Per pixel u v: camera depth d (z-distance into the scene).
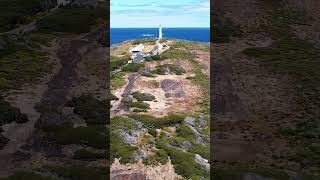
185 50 95.12
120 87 63.38
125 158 35.66
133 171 34.06
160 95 60.25
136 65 78.94
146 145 40.09
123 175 33.22
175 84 66.88
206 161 37.78
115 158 35.62
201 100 57.69
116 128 41.84
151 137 42.41
